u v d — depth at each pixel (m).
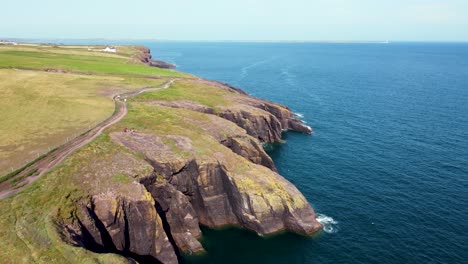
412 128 115.25
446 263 51.00
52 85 100.00
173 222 56.50
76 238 40.53
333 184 75.62
